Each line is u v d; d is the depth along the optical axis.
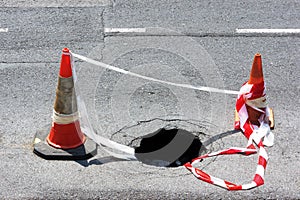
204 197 8.44
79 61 11.74
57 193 8.48
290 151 9.39
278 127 9.93
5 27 12.95
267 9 13.88
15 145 9.43
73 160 9.13
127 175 8.84
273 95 10.79
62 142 9.26
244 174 8.91
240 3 14.15
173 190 8.55
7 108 10.33
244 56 12.05
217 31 12.91
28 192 8.51
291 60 11.93
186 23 13.23
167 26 13.08
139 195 8.46
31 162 9.06
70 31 12.84
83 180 8.73
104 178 8.77
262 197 8.45
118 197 8.43
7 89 10.87
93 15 13.49
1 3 13.98
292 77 11.37
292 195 8.49
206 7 13.94
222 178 8.81
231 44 12.45
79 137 9.34
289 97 10.75
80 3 14.03
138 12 13.67
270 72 11.51
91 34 12.73
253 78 9.73
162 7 13.91
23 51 12.09
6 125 9.88
